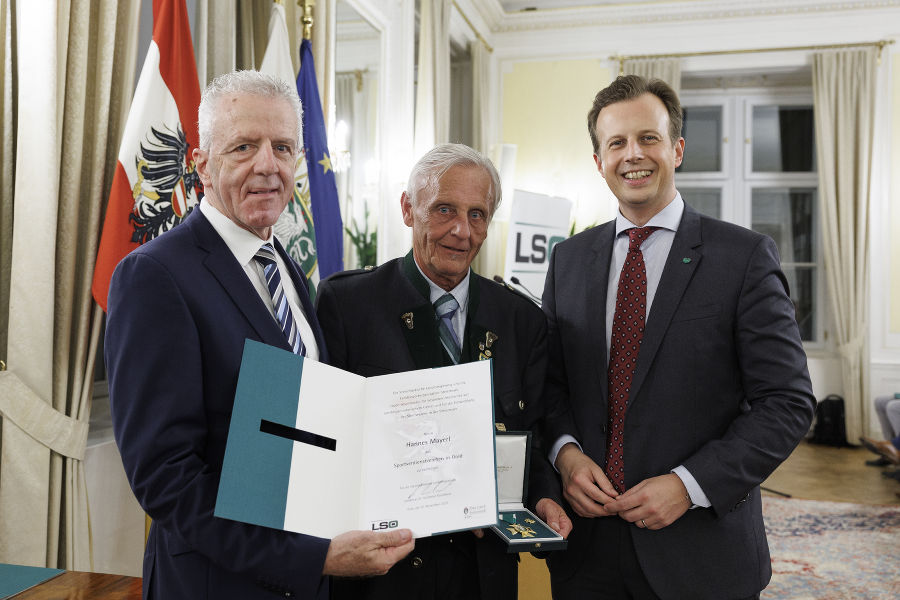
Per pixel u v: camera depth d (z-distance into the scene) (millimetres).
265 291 1225
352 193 4340
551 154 7070
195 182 2105
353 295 1443
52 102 1786
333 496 1047
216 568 1042
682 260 1502
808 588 3156
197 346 1059
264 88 1143
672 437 1436
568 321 1636
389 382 1145
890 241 6348
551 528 1262
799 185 7262
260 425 1021
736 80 7328
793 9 6500
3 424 1748
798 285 7312
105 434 2186
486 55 6918
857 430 6309
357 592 1305
